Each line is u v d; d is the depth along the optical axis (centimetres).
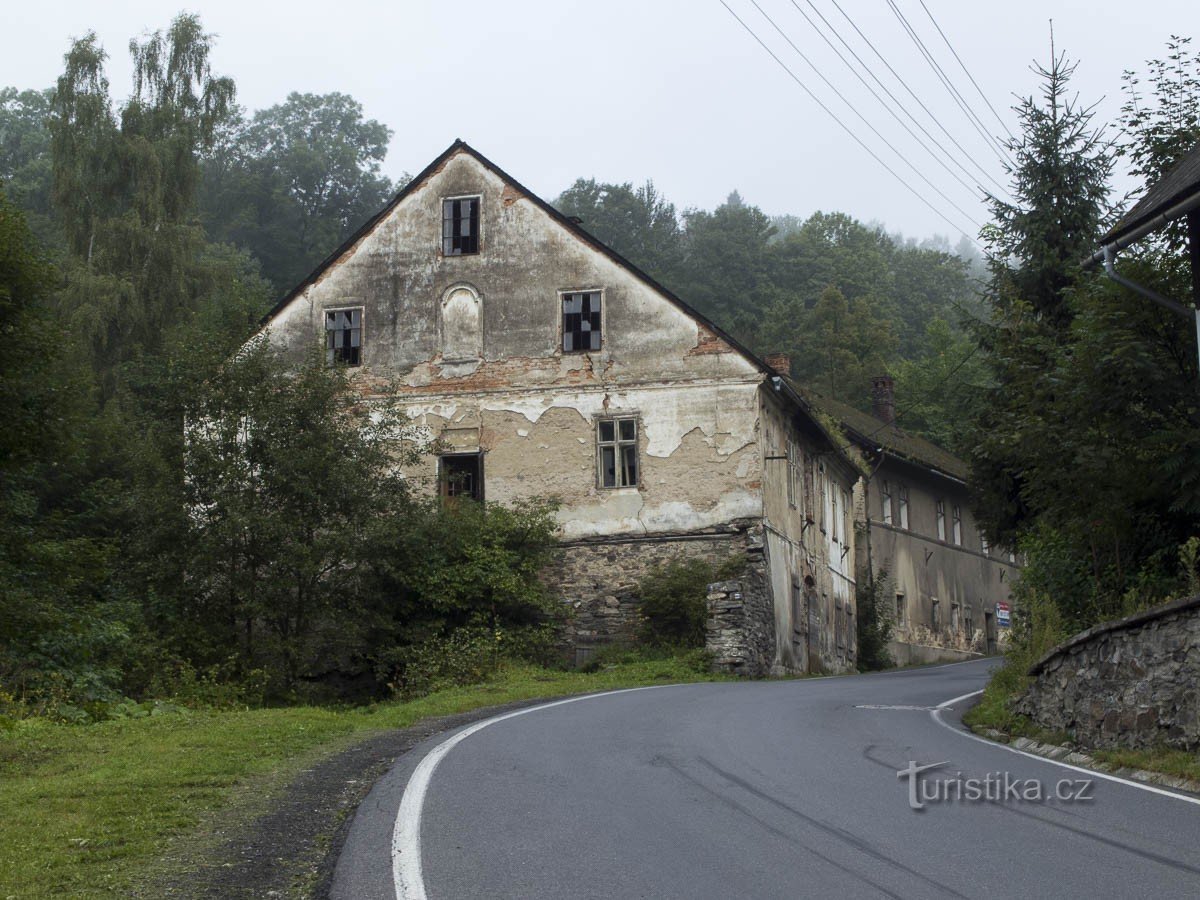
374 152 7800
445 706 1842
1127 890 653
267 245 6606
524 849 748
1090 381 1644
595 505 3127
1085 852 744
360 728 1498
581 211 8044
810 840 773
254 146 7625
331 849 762
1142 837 791
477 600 2866
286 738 1345
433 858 725
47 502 2836
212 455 2523
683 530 3073
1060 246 2703
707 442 3102
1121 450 1625
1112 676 1215
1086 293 1767
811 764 1101
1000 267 2745
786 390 3142
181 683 2250
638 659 2891
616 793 941
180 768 1086
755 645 2919
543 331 3228
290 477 2495
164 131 4416
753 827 812
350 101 7794
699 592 2931
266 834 813
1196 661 1094
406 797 924
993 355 2584
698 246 8119
